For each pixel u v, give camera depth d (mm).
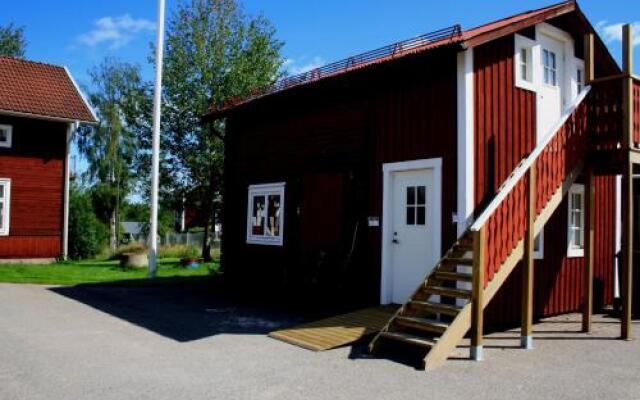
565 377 6594
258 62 27016
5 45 39094
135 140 35156
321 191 11633
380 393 5867
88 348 7617
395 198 10156
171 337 8469
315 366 6883
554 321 10477
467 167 8898
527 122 10172
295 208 12273
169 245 30734
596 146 9445
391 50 10445
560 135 8883
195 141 26672
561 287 11234
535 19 9930
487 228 7535
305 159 12125
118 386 5957
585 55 9602
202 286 14969
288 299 12172
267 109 13430
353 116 11047
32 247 19953
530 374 6691
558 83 11086
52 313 10164
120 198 35812
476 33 8938
